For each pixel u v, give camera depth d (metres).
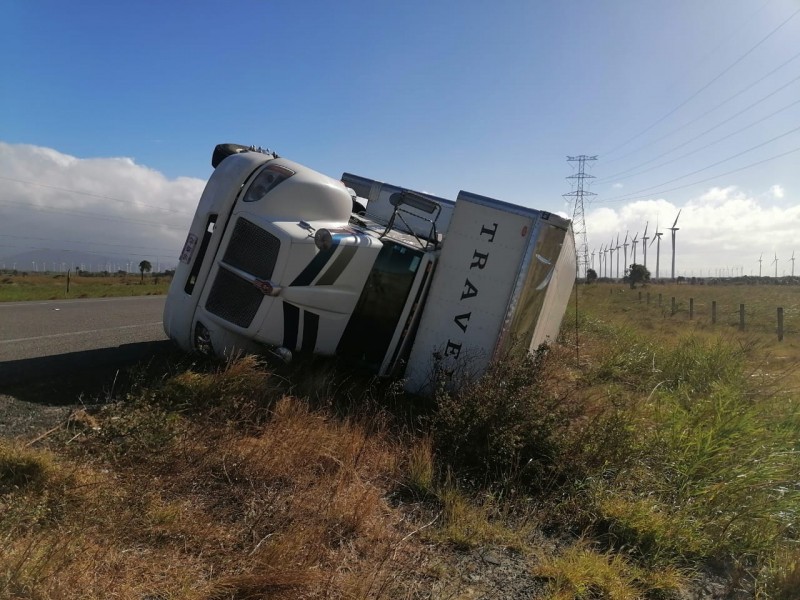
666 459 4.88
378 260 6.76
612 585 3.13
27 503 3.02
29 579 2.36
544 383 5.79
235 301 5.92
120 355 7.39
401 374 6.94
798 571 3.27
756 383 8.43
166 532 3.03
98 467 3.69
